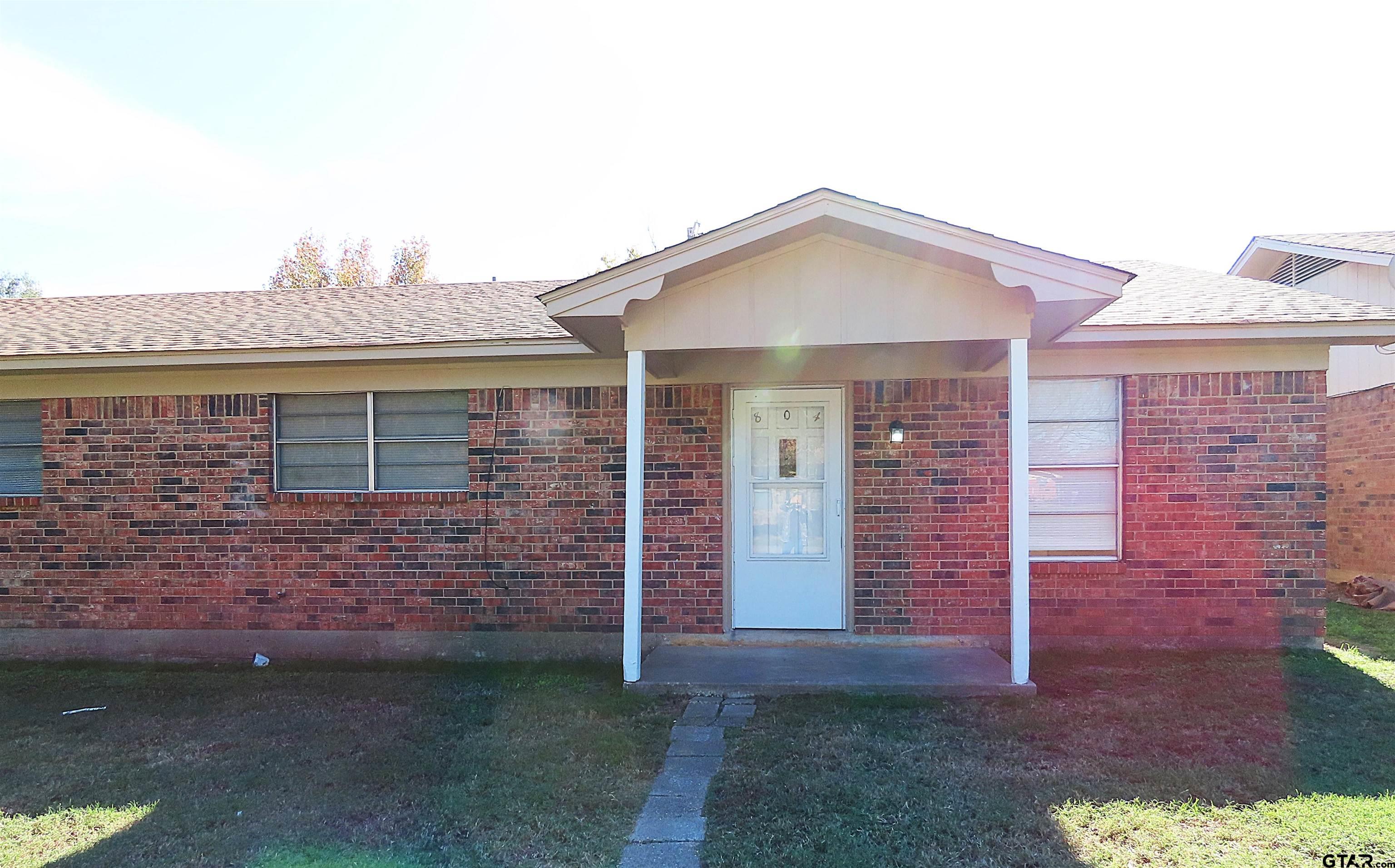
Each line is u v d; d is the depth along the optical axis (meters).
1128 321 6.32
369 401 7.45
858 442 6.89
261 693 6.28
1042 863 3.35
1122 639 6.80
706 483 6.98
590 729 5.14
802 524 7.08
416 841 3.71
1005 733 4.82
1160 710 5.20
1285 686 5.70
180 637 7.52
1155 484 6.81
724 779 4.27
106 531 7.59
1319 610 6.72
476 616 7.25
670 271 5.23
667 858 3.50
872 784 4.14
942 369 6.83
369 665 7.14
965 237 4.97
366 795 4.23
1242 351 6.74
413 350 6.82
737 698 5.68
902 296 5.36
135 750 5.07
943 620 6.85
